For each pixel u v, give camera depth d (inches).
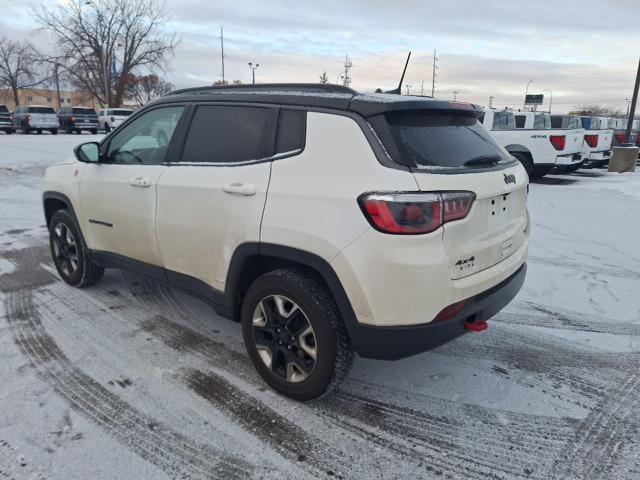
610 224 299.3
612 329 155.3
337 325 103.9
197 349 137.6
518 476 93.8
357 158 99.0
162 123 141.8
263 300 113.8
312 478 92.0
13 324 150.6
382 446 100.8
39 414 107.6
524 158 481.7
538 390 121.7
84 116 1251.8
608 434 105.9
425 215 93.4
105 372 124.9
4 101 2982.3
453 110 113.4
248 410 111.0
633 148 595.2
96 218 157.9
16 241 240.1
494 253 111.7
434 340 99.7
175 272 135.9
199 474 92.3
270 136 114.0
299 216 103.0
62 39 1748.3
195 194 123.4
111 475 91.2
